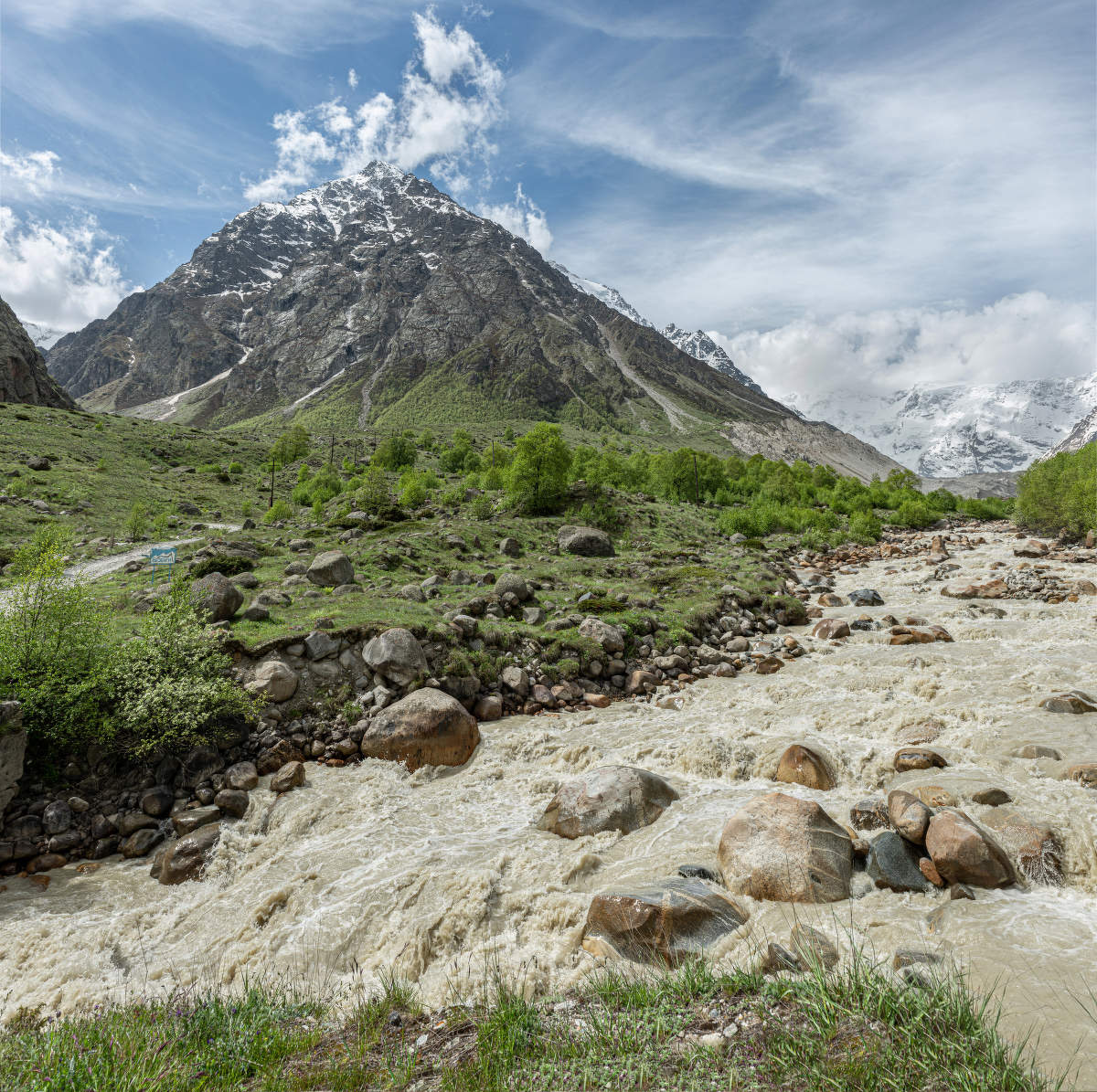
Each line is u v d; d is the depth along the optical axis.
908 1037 5.26
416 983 7.80
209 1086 5.59
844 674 17.89
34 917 9.61
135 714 12.28
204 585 17.14
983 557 38.16
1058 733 12.21
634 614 21.75
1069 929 7.23
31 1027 7.44
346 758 13.88
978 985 6.31
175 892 10.27
